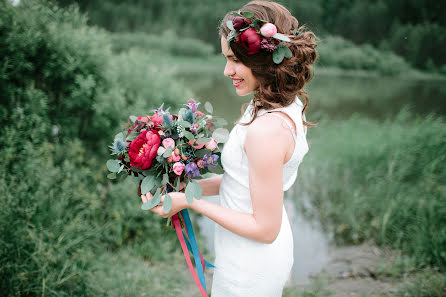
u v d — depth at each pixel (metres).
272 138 0.99
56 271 2.16
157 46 18.31
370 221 3.41
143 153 1.10
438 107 8.40
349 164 4.25
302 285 2.56
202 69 16.19
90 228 2.63
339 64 16.33
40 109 2.68
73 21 3.03
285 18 1.09
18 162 2.57
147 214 3.07
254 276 1.18
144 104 3.13
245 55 1.04
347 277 2.65
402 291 2.35
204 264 1.27
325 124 6.54
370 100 10.01
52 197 2.52
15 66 2.63
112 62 3.13
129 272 2.57
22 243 2.12
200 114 1.23
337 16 17.45
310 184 4.24
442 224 2.84
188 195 1.10
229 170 1.16
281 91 1.06
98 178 2.98
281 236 1.22
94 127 3.10
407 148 3.92
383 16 16.55
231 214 1.09
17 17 2.65
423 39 15.22
